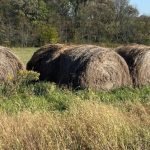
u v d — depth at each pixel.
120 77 12.52
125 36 51.03
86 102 8.31
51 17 55.94
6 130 6.85
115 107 8.45
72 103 8.98
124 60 12.70
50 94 10.77
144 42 50.50
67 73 12.29
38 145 6.45
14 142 6.55
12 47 45.88
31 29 49.53
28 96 10.59
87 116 7.16
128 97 10.55
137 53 13.05
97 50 12.31
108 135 6.56
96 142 6.39
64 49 13.74
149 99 9.73
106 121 6.91
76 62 12.16
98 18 54.31
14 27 49.38
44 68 13.75
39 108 9.08
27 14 55.88
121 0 58.62
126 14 57.31
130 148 6.41
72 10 60.47
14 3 54.34
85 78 11.89
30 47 46.72
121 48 13.84
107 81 12.24
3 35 48.28
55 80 13.29
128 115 7.87
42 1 57.84
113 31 51.44
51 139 6.58
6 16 50.94
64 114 7.85
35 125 7.09
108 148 6.23
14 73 12.91
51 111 8.46
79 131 6.74
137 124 7.12
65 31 51.78
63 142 6.48
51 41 48.47
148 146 6.40
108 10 56.53
